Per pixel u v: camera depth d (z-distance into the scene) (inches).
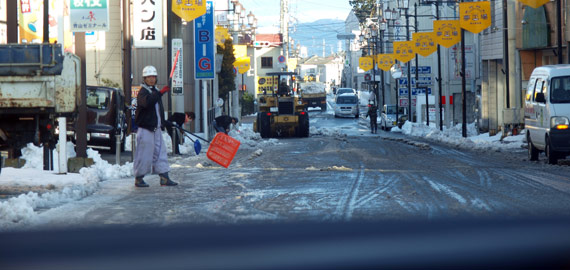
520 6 1519.4
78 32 690.8
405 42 2042.3
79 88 451.8
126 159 877.8
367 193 440.1
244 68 2335.1
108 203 406.9
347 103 3366.1
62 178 537.6
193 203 399.5
